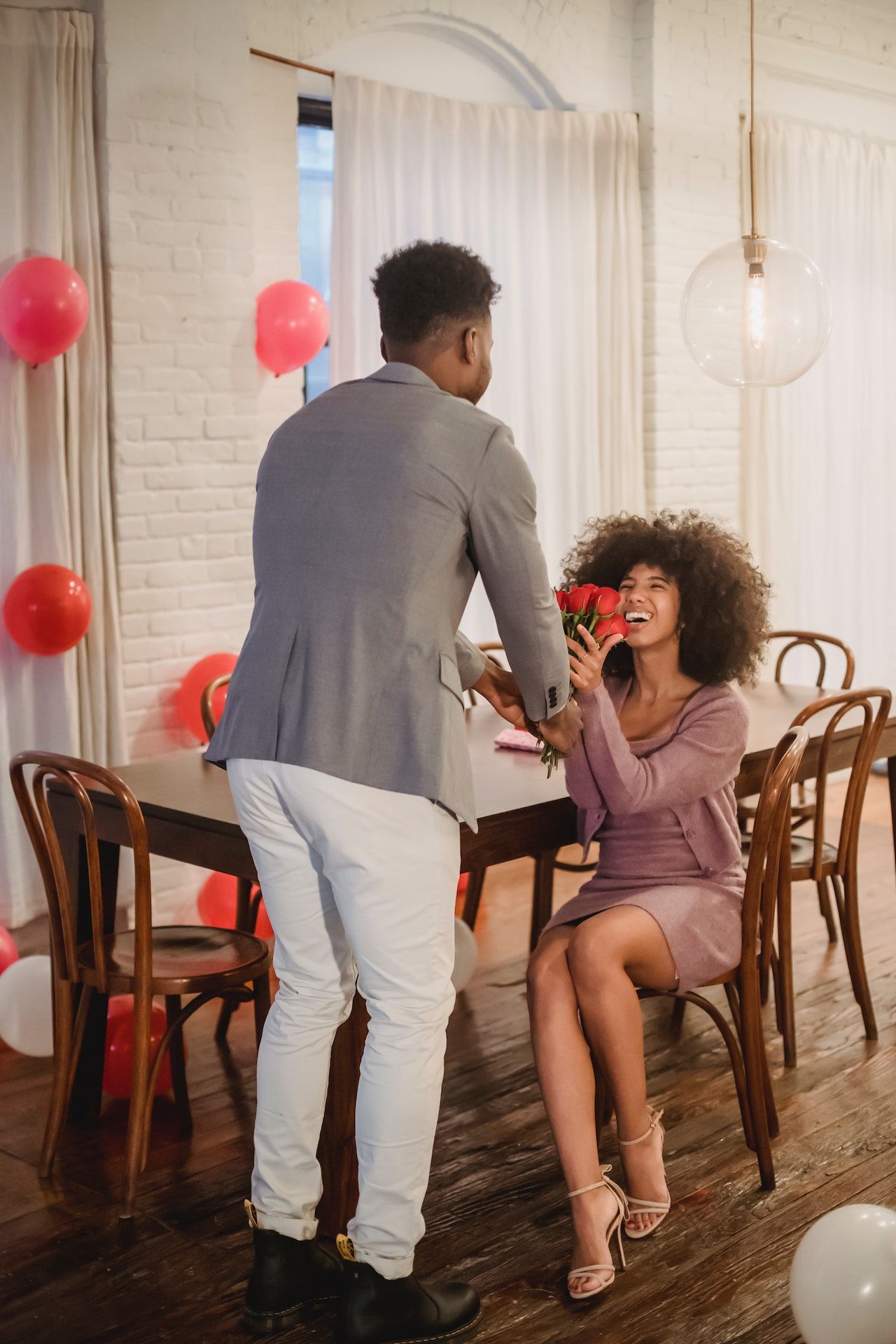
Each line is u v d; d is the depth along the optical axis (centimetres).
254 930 329
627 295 511
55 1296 221
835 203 578
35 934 374
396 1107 195
